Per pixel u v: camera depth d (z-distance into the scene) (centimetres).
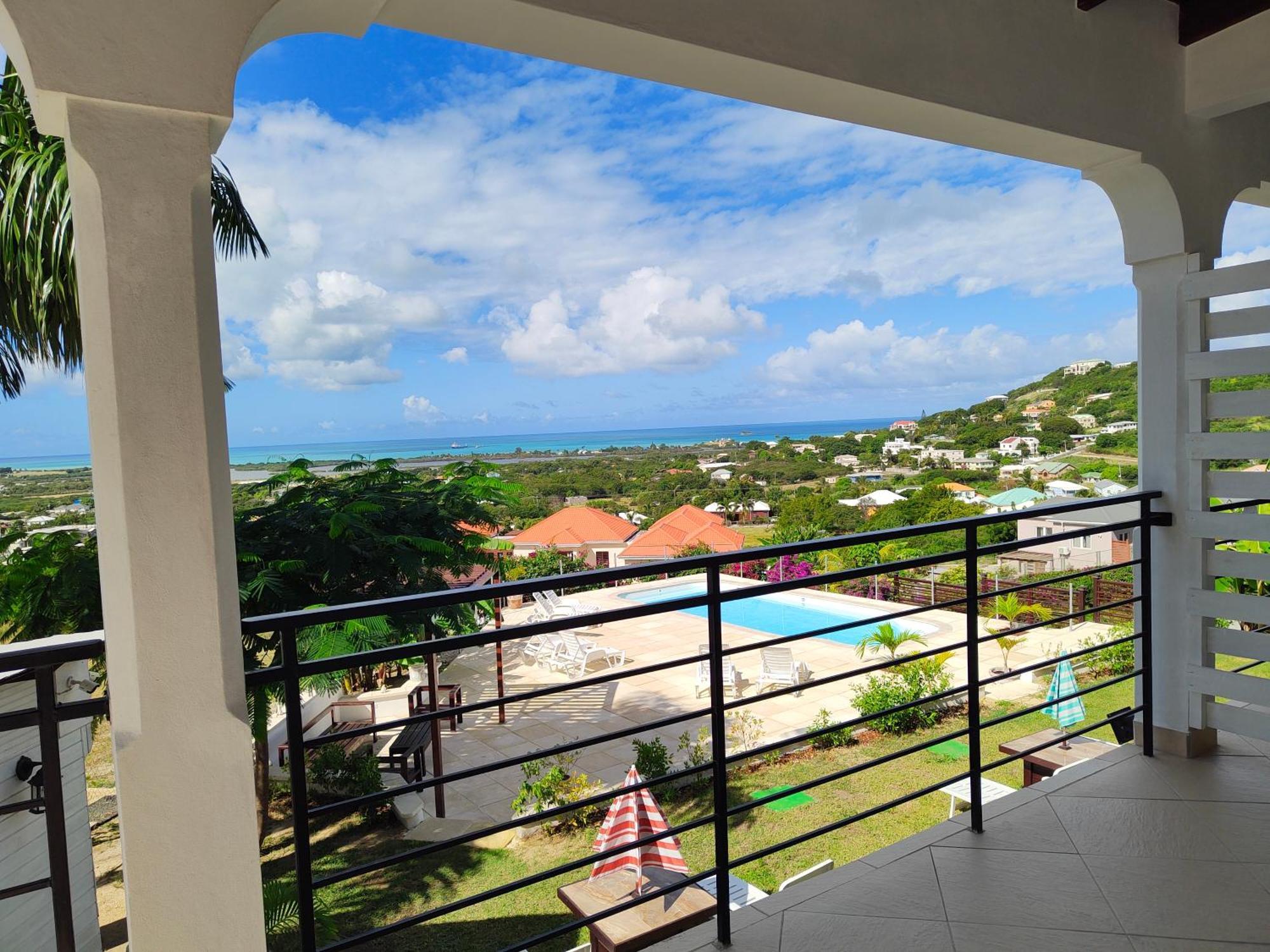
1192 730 323
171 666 139
